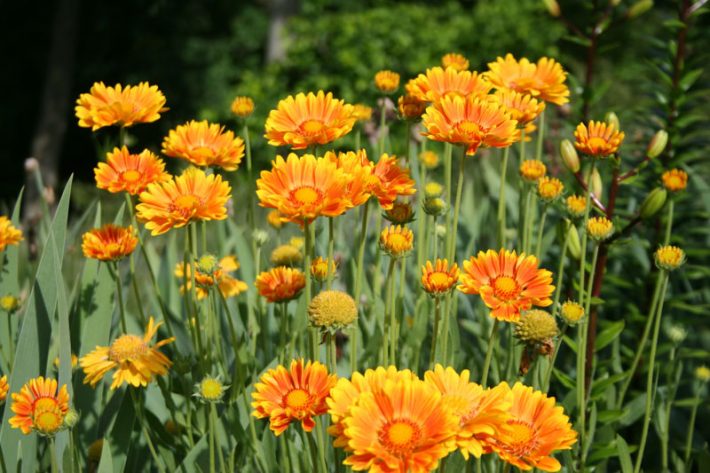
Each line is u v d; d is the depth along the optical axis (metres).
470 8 7.16
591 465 1.41
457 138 1.23
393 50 5.13
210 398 1.22
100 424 1.42
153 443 1.43
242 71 7.16
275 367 1.37
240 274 1.65
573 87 1.70
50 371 1.43
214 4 7.47
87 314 1.50
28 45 6.50
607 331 1.48
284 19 6.70
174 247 1.70
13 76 6.53
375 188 1.24
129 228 1.36
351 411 1.05
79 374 1.42
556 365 1.61
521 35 5.42
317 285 1.35
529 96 1.35
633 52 5.00
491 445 1.07
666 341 1.68
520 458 1.10
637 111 1.76
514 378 1.36
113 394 1.43
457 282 1.22
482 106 1.25
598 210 1.46
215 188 1.26
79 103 1.35
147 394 1.50
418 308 1.41
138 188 1.31
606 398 1.51
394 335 1.28
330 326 1.17
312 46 5.23
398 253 1.26
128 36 6.57
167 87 6.63
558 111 1.97
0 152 6.54
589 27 1.69
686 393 1.70
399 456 1.04
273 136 1.27
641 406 1.50
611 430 1.42
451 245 1.30
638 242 1.67
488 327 1.58
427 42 5.23
